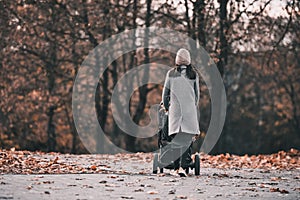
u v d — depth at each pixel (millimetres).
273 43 32469
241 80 47938
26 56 35531
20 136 37969
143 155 21062
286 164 18453
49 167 14047
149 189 10164
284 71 44875
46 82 36438
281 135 49906
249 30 31250
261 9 30734
